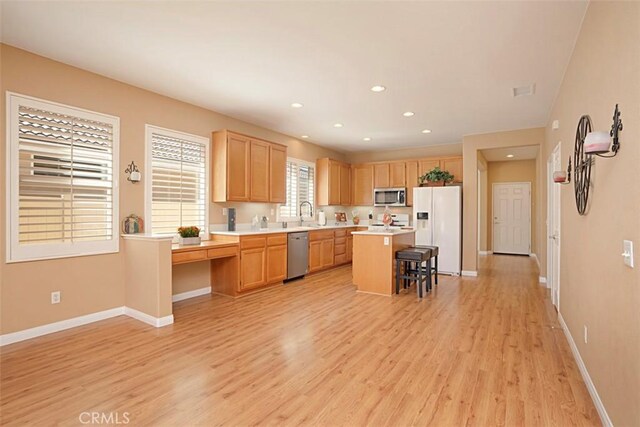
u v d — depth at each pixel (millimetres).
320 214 6812
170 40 2768
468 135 6012
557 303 3770
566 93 3242
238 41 2773
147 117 3893
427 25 2504
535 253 8625
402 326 3363
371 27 2541
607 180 1837
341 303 4188
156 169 3992
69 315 3242
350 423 1832
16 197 2904
